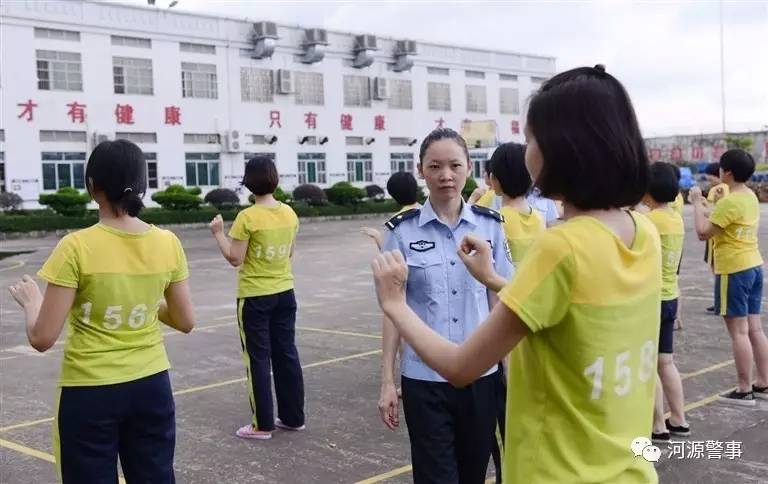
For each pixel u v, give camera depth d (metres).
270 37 32.41
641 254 1.68
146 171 2.87
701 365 6.40
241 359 7.28
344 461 4.45
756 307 5.30
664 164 4.51
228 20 31.98
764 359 5.32
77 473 2.72
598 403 1.64
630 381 1.68
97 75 28.28
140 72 29.52
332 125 35.50
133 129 29.30
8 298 12.05
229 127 32.03
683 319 8.47
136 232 2.80
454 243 2.99
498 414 3.12
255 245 4.76
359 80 36.59
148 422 2.82
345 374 6.57
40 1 26.78
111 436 2.75
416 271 2.95
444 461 2.84
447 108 40.00
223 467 4.38
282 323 4.93
